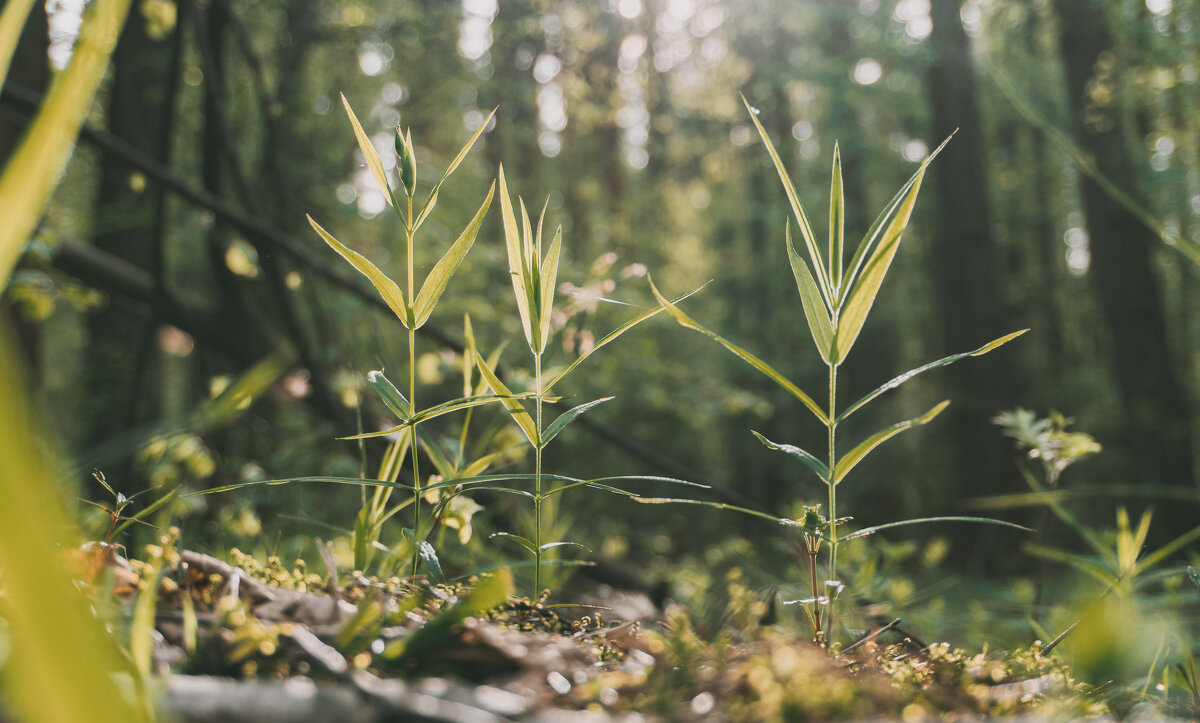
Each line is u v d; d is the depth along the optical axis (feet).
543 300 5.63
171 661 3.27
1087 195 45.42
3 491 0.91
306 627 3.85
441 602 4.76
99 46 1.28
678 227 85.56
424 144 55.11
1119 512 6.53
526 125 60.34
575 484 5.36
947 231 48.44
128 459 12.29
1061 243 79.51
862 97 55.93
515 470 12.37
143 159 16.55
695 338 56.80
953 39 49.06
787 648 3.48
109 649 2.43
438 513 6.30
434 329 15.48
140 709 2.28
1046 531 7.61
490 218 57.88
